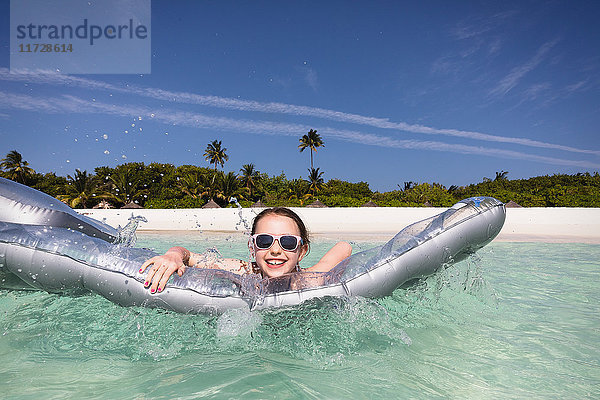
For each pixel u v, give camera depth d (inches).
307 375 56.6
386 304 86.2
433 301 97.3
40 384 53.4
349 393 51.5
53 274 80.0
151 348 66.4
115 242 112.0
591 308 104.3
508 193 1189.7
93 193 1364.4
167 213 703.1
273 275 84.0
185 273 80.6
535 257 221.0
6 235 81.8
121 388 51.6
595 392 55.3
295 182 2018.9
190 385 51.5
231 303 75.4
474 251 99.0
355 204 1254.9
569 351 71.3
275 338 70.4
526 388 56.3
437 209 733.9
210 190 1621.6
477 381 58.2
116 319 77.0
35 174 1595.7
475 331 82.0
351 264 85.2
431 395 53.1
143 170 1551.4
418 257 86.7
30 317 80.9
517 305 106.3
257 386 50.7
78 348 66.4
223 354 64.2
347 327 74.5
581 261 203.3
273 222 87.4
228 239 330.6
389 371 60.2
